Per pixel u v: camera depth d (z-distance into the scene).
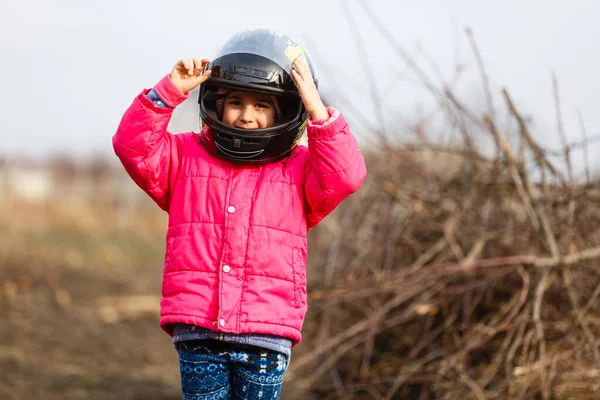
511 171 5.08
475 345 4.92
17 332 7.92
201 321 3.04
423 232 5.72
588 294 5.17
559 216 5.34
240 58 3.06
